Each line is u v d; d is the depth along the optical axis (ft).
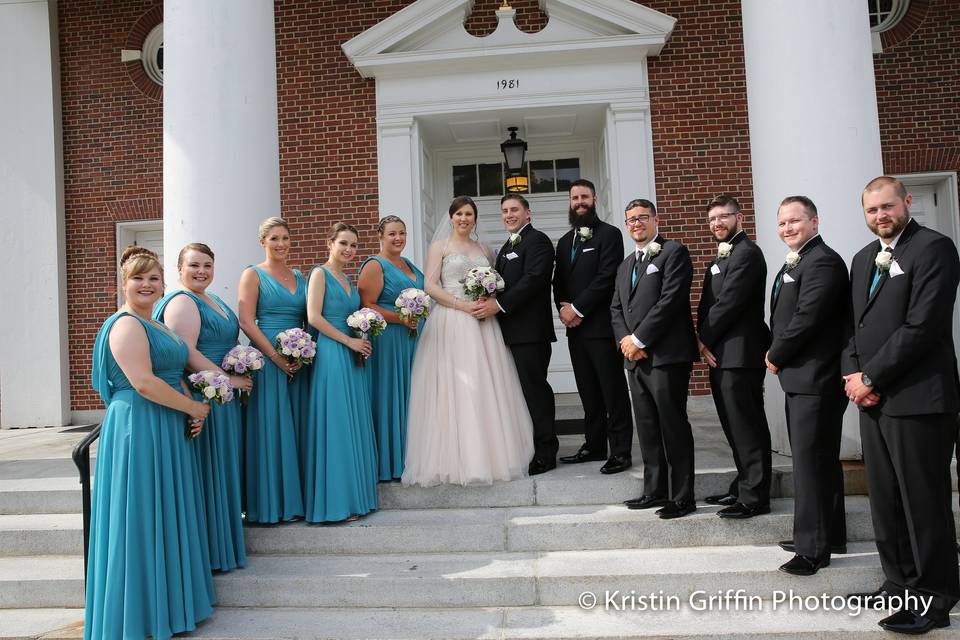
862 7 15.94
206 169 15.53
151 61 29.37
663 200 25.58
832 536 11.82
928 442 9.91
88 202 29.04
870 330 10.41
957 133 25.96
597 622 10.74
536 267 14.65
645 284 13.15
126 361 10.25
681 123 25.67
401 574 11.78
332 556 12.80
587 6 24.71
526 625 10.71
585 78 25.22
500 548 12.80
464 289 14.38
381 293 14.78
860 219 15.29
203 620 11.17
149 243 29.84
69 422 28.81
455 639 10.34
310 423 13.34
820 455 11.25
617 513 13.19
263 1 16.66
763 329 12.84
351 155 26.50
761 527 12.53
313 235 26.50
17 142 28.94
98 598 10.30
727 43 25.77
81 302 29.01
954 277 9.92
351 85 26.68
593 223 15.21
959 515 12.50
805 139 15.64
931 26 26.22
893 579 10.52
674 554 12.19
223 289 15.35
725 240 13.24
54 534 13.79
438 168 28.66
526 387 14.93
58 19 29.37
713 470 14.38
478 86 25.41
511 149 25.81
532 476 14.34
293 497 13.29
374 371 14.69
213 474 11.94
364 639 10.45
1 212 28.96
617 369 14.61
